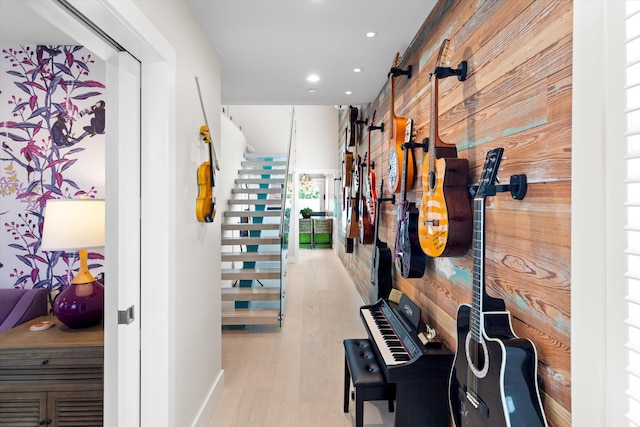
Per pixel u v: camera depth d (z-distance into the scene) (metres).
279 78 3.27
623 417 0.83
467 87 1.66
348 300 5.02
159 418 1.64
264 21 2.18
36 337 1.93
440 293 1.95
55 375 1.85
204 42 2.29
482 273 1.21
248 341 3.55
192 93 2.02
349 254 6.31
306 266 7.67
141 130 1.64
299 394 2.54
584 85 0.91
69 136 2.47
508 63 1.32
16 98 2.47
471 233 1.53
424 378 1.67
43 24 2.20
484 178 1.26
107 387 1.56
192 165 2.01
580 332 0.93
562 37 1.03
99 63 2.48
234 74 3.17
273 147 7.96
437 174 1.63
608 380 0.86
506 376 1.06
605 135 0.86
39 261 2.46
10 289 2.35
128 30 1.30
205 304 2.23
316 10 2.09
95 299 2.02
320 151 8.08
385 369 1.78
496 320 1.20
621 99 0.83
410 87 2.52
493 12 1.43
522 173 1.23
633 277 0.77
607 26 0.86
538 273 1.14
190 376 1.95
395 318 2.20
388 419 2.24
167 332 1.64
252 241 4.47
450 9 1.85
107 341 1.56
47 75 2.47
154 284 1.64
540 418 1.06
